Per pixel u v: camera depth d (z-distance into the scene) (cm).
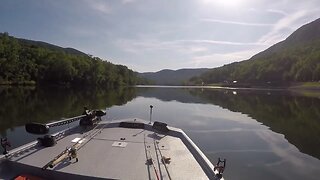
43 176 757
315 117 3247
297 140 2038
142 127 1249
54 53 11375
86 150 922
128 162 832
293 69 13075
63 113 3034
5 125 2294
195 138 2034
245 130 2397
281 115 3409
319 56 12294
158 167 805
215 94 8044
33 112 3047
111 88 10894
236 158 1548
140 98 5888
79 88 9269
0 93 5303
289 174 1334
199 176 761
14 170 795
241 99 5991
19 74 8875
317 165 1466
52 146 945
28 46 12119
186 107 4178
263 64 15875
